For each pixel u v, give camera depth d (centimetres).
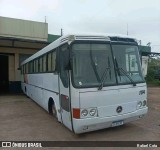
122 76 682
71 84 635
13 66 2245
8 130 807
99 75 652
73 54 641
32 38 2173
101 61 666
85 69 645
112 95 655
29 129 814
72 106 635
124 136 695
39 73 1124
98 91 638
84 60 649
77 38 653
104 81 651
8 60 2234
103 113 644
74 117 629
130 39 728
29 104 1398
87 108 627
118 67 681
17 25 2108
